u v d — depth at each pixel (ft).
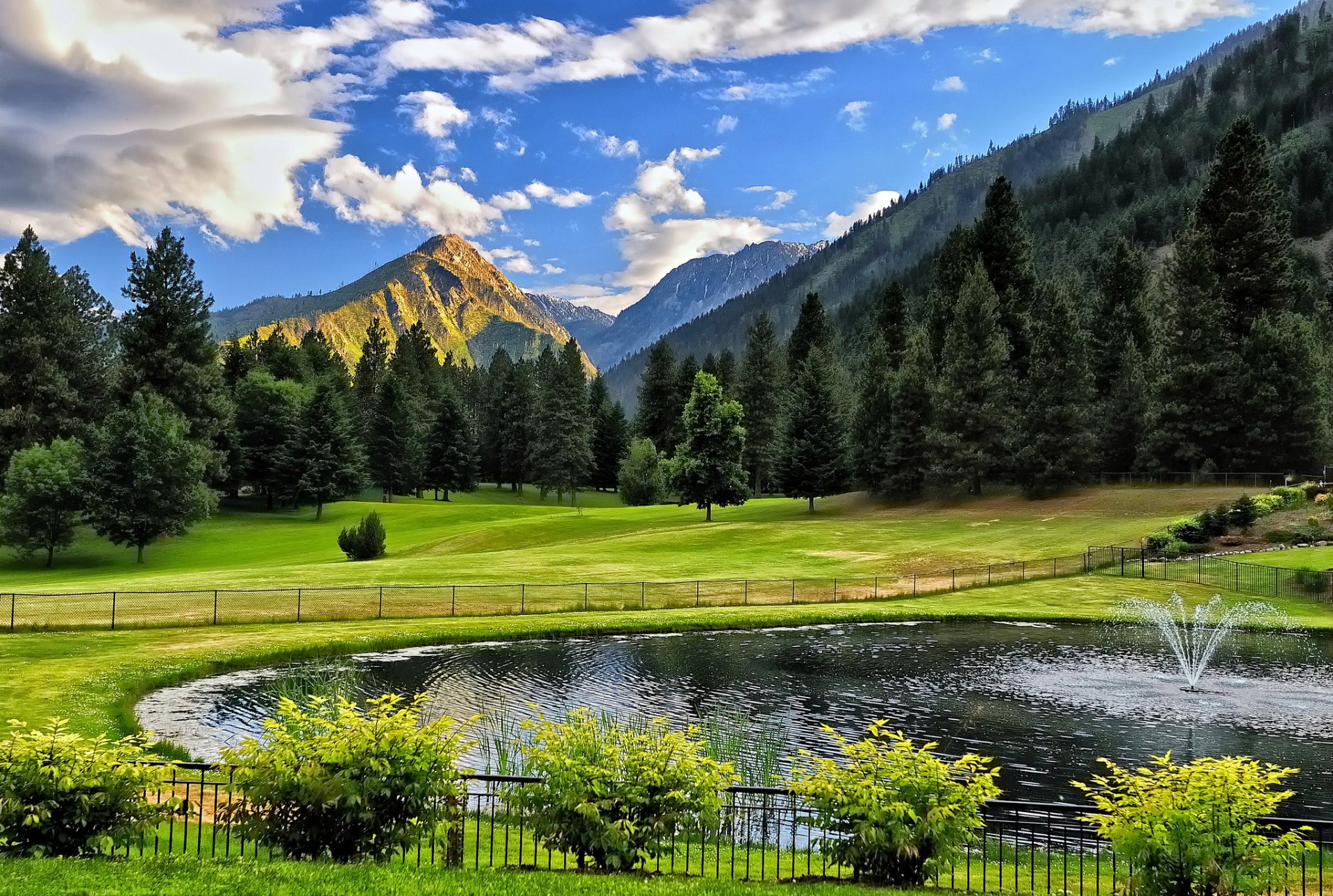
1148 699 83.05
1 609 118.62
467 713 77.05
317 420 291.58
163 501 216.54
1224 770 32.14
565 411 370.12
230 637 104.37
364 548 186.80
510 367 481.87
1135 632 119.85
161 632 107.14
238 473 306.96
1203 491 227.61
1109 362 316.81
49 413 246.06
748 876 39.52
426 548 215.72
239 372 372.17
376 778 34.04
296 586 140.05
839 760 64.54
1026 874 43.60
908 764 35.24
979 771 40.04
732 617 123.65
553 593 139.13
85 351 265.13
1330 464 227.61
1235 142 279.69
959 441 258.78
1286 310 264.31
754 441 358.84
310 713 37.29
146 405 231.50
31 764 34.12
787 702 81.97
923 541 200.85
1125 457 269.85
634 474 353.72
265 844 34.86
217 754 64.18
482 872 33.24
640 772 35.63
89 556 218.59
